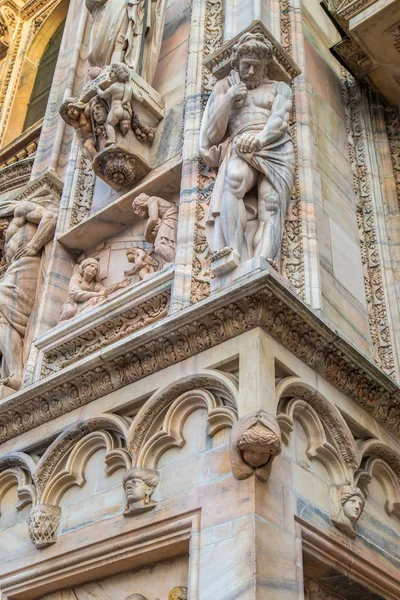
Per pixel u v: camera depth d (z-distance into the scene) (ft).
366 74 21.12
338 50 20.81
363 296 17.78
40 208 22.65
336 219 18.01
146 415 14.40
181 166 18.75
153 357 14.93
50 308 19.80
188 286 15.71
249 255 15.06
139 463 14.07
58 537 15.06
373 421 15.52
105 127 20.21
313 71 20.35
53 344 18.49
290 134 17.69
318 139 18.89
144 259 18.35
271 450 12.03
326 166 18.71
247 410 12.63
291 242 16.24
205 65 19.02
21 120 34.60
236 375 13.67
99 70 21.43
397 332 17.34
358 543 13.88
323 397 14.15
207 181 17.37
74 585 14.80
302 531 12.59
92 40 22.58
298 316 13.84
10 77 35.73
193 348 14.40
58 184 24.25
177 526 12.86
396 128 21.22
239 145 15.88
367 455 15.08
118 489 14.62
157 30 22.62
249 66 17.25
